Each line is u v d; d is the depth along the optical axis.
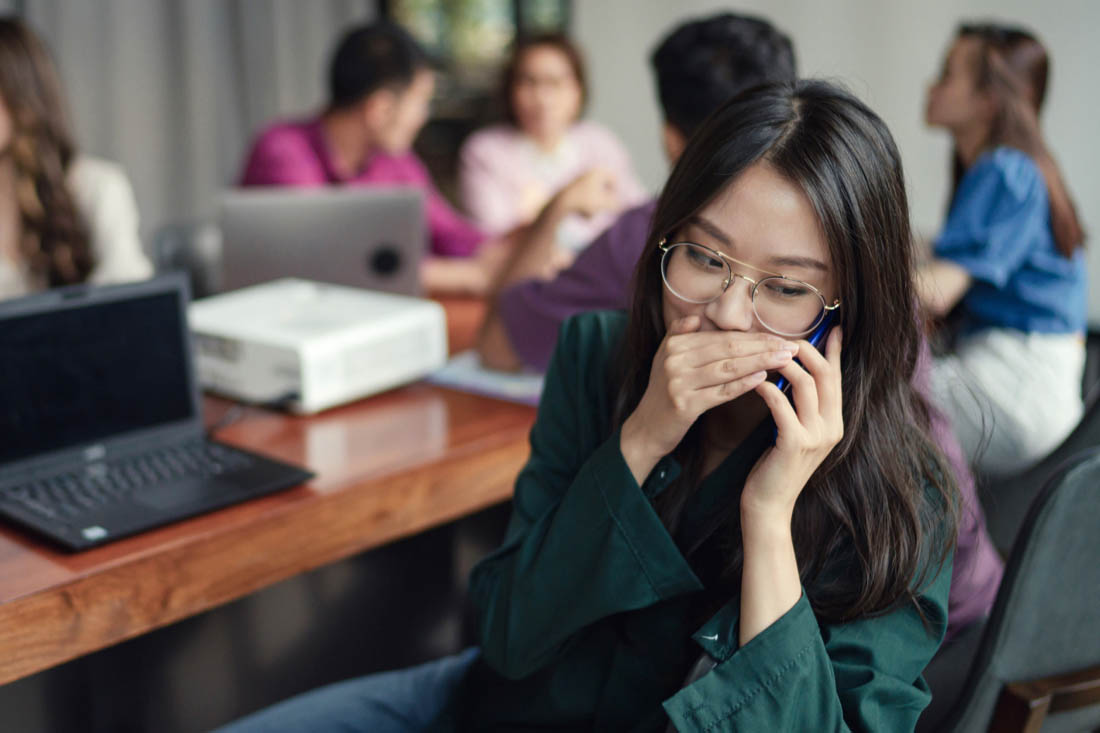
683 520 0.94
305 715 1.12
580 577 0.91
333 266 2.02
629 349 0.96
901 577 0.84
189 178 4.43
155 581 1.10
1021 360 2.13
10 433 1.19
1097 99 3.59
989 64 2.17
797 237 0.81
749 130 0.81
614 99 4.78
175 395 1.35
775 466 0.83
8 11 3.94
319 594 1.67
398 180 2.89
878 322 0.84
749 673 0.81
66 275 2.14
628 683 0.94
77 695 1.40
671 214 0.86
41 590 1.01
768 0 4.29
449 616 1.85
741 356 0.83
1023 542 0.91
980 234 2.11
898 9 3.96
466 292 2.44
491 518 1.87
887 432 0.87
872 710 0.83
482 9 4.71
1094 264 3.76
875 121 0.82
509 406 1.58
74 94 4.14
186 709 1.53
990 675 0.96
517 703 1.01
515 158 3.25
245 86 4.47
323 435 1.45
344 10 4.58
